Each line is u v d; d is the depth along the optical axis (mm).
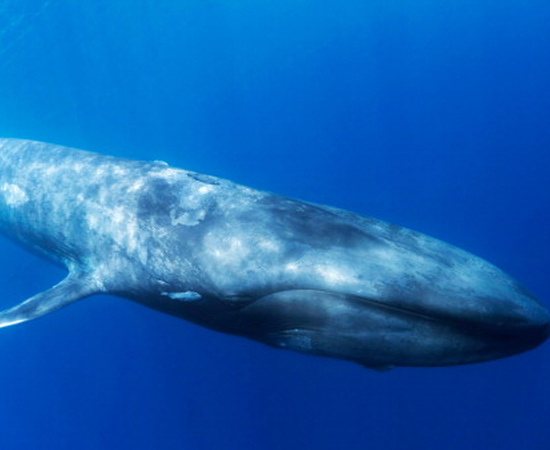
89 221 7086
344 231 5301
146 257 6312
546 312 4895
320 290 5066
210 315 6160
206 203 6059
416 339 4867
